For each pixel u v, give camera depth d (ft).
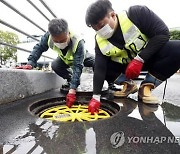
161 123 3.50
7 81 4.71
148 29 4.46
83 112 4.51
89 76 14.60
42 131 3.10
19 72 5.17
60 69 7.25
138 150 2.43
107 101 5.38
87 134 2.98
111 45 4.77
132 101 5.30
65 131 3.10
